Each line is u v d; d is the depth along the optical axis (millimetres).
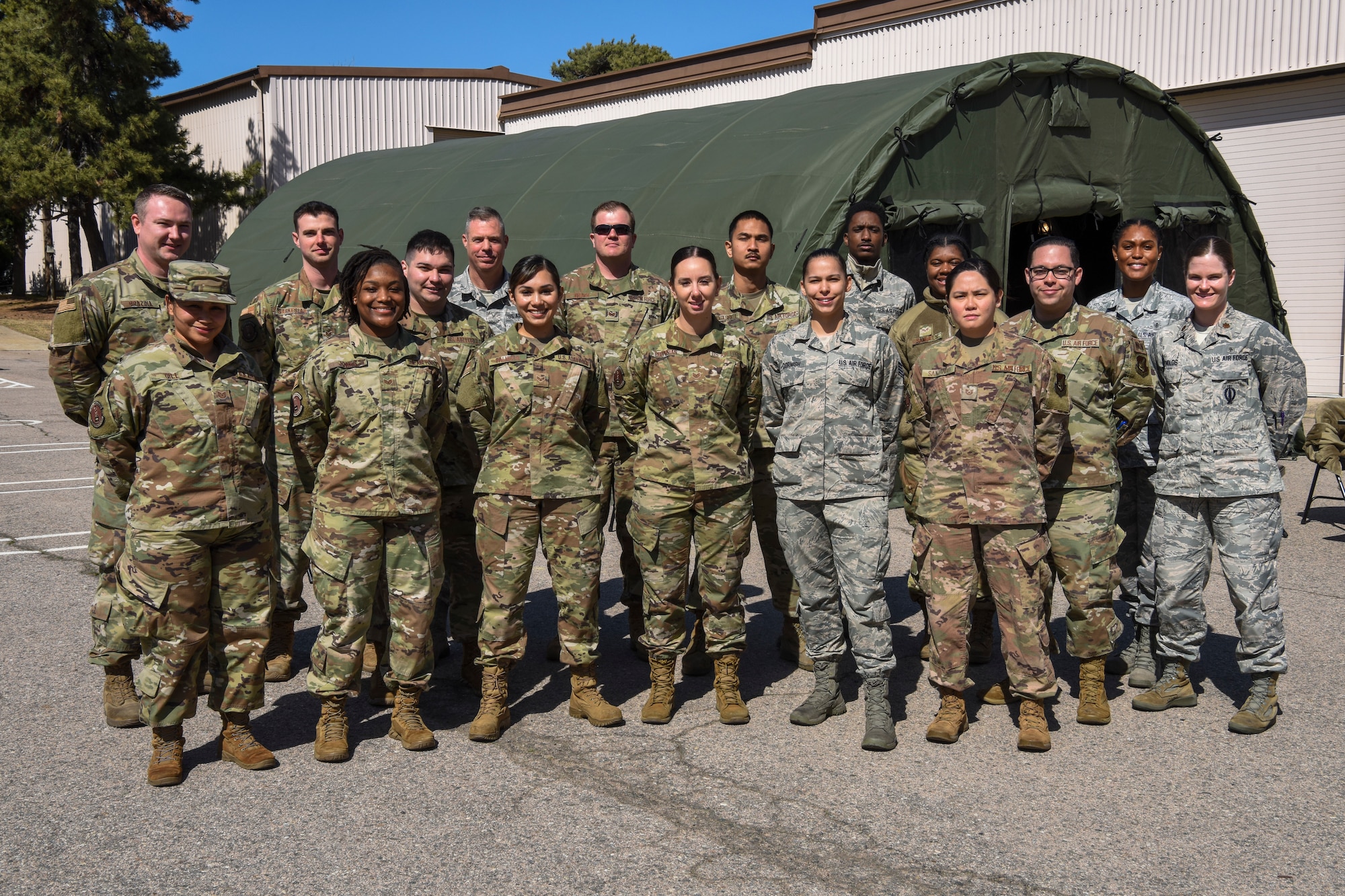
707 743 4328
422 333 4934
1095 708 4492
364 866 3318
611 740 4367
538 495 4402
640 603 5480
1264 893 3148
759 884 3205
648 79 22484
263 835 3527
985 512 4203
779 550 5273
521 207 12250
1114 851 3398
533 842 3473
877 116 9492
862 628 4367
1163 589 4637
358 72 26062
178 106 29078
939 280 5402
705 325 4535
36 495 9547
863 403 4434
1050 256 4590
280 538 4957
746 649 5605
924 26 17781
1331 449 8281
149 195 4477
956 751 4230
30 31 26031
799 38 19422
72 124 26484
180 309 3871
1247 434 4414
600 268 5555
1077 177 10352
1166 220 10758
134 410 3832
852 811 3689
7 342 25469
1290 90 15055
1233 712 4613
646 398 4648
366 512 4145
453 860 3354
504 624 4418
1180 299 5453
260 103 25562
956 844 3449
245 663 4031
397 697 4328
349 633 4164
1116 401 4625
